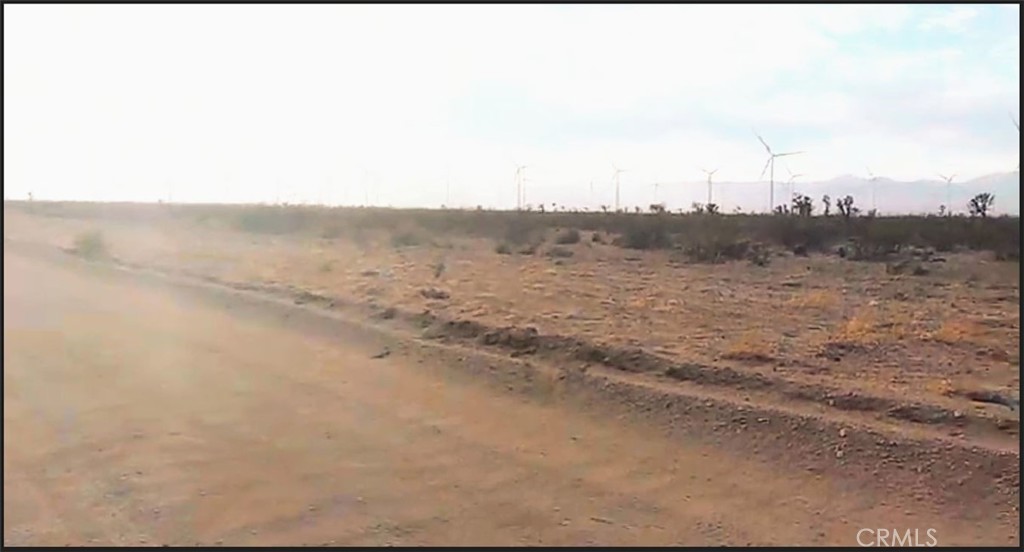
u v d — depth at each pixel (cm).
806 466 794
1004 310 1706
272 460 820
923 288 2125
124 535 654
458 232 4600
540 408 1006
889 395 943
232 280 2194
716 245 3142
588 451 849
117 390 1090
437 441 880
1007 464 750
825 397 959
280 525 671
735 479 773
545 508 708
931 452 785
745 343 1216
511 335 1319
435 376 1169
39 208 8894
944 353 1224
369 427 929
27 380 1144
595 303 1744
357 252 3294
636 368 1133
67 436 894
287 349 1365
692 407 952
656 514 698
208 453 840
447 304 1683
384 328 1470
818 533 664
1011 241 3222
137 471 788
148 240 4016
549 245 3656
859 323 1419
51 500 721
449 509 704
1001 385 1017
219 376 1173
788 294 1959
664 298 1852
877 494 732
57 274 2523
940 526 675
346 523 675
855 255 3114
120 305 1858
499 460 823
